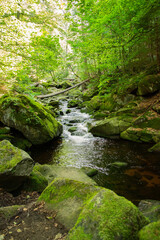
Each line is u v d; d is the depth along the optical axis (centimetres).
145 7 682
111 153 645
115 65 930
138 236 139
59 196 244
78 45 1102
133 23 769
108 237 136
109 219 150
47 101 1788
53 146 768
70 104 1653
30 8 539
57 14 598
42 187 360
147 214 236
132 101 1012
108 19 722
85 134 918
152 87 936
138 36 807
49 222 210
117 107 1124
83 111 1442
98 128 875
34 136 707
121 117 870
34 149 728
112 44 812
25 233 194
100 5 780
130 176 464
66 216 209
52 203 241
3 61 498
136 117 835
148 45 1120
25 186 346
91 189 228
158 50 976
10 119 692
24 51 467
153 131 688
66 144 792
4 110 693
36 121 693
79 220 161
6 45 469
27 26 522
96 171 504
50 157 649
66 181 261
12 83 536
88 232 146
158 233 132
